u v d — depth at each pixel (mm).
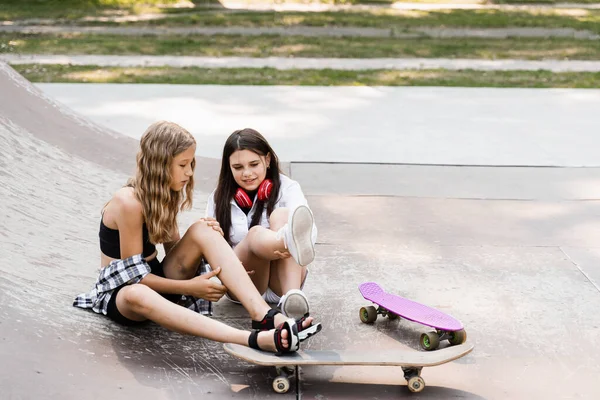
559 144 7641
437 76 11938
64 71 11672
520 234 5086
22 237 4164
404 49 14828
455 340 3365
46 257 4039
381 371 3230
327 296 4016
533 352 3426
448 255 4664
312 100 9789
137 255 3324
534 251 4758
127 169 6109
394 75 11969
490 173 6598
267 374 3164
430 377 3182
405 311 3541
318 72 12148
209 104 9391
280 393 3012
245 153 3533
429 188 6137
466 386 3109
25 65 12156
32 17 18016
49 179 5188
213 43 15109
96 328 3379
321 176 6438
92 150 6227
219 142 7500
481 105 9633
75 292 3744
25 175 5035
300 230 3143
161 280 3322
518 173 6605
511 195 5977
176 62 12891
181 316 3135
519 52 14688
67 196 5043
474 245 4852
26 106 6312
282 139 7703
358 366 3268
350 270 4391
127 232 3281
